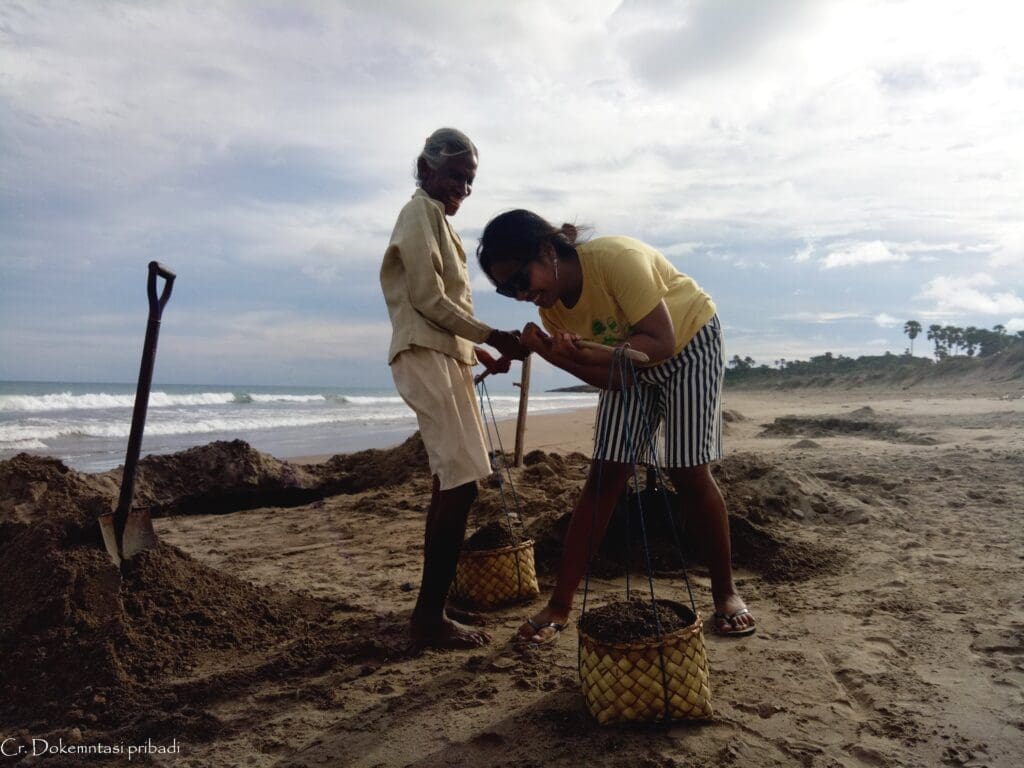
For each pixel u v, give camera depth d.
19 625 2.69
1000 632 2.73
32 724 2.35
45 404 25.05
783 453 8.52
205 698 2.46
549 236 2.62
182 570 3.17
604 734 2.11
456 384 2.83
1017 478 5.89
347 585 3.81
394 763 2.02
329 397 42.97
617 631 2.25
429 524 3.00
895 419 13.01
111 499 3.17
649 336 2.54
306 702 2.43
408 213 2.79
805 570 3.70
